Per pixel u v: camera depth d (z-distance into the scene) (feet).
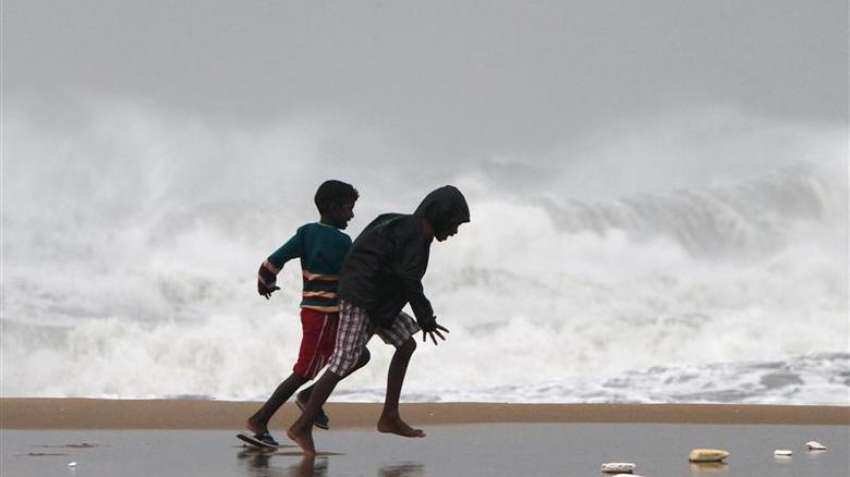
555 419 116.06
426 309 74.18
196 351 178.70
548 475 61.93
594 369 180.65
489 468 65.72
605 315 203.21
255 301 199.21
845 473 63.10
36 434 93.86
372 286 74.28
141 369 174.91
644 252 232.73
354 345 74.43
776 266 232.94
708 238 240.73
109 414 111.04
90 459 70.90
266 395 170.60
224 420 107.96
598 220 239.30
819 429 105.91
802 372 157.28
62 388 171.53
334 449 80.07
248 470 63.41
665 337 193.06
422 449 80.28
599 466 67.56
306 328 79.46
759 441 90.43
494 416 117.70
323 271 79.56
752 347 189.47
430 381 169.89
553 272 220.02
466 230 227.61
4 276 196.24
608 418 117.50
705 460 69.97
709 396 144.15
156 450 78.28
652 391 150.00
